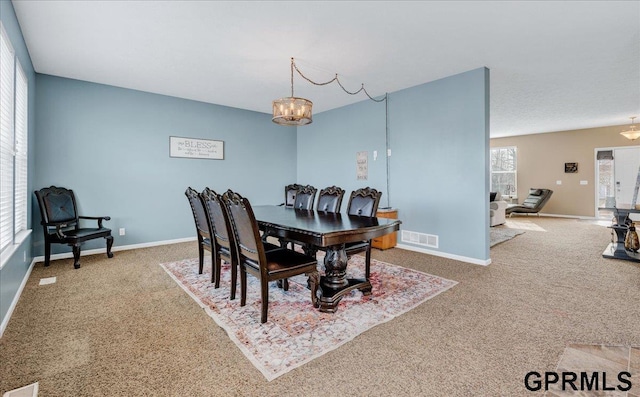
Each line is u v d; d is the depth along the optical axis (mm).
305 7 2426
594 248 4633
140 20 2625
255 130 6004
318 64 3600
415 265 3707
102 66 3662
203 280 3154
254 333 2068
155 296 2713
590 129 8070
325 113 5977
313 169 6293
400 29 2771
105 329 2115
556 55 3363
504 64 3611
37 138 3826
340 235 2275
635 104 5516
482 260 3730
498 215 7094
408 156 4516
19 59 2795
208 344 1931
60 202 3836
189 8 2443
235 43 3061
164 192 4891
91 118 4230
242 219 2270
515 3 2369
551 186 8719
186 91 4664
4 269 2180
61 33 2855
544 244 4938
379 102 4918
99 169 4309
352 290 2701
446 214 4078
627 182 7625
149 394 1481
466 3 2373
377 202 3283
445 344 1921
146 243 4734
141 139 4652
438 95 4121
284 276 2293
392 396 1468
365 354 1819
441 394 1478
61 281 3102
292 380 1589
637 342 1934
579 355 1795
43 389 1509
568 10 2471
